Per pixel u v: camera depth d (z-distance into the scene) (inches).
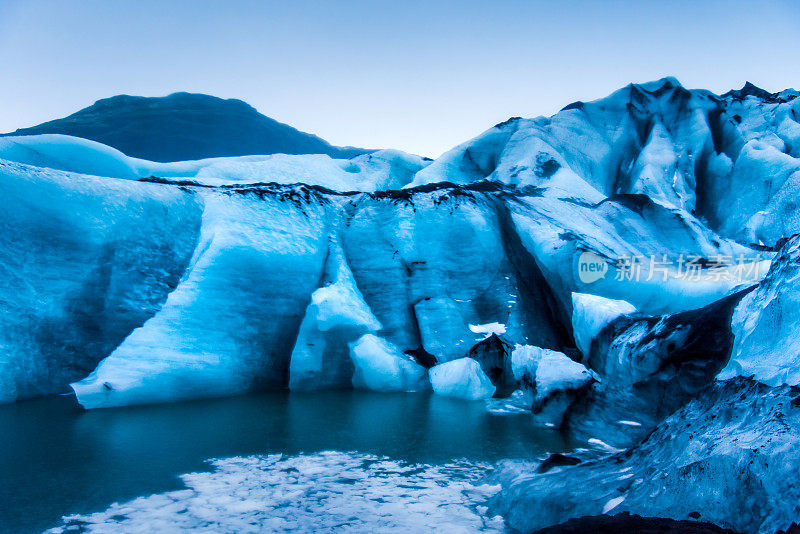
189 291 309.3
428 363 371.6
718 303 232.1
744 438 105.3
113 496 147.3
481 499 149.5
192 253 342.6
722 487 99.3
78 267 288.7
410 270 412.5
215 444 205.5
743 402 117.6
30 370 273.4
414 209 437.1
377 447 205.8
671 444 129.4
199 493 151.0
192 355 292.5
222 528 127.0
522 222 446.6
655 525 97.8
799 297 156.5
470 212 436.5
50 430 217.8
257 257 339.6
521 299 417.1
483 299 414.0
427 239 425.7
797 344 145.5
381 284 405.4
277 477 166.9
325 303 334.0
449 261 419.8
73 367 287.6
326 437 219.9
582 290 381.7
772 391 112.8
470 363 334.0
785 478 90.4
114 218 307.7
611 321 293.6
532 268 449.1
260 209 377.4
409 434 227.9
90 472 167.6
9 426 222.5
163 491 152.1
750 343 165.5
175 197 349.1
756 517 90.0
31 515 132.9
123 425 229.1
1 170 273.4
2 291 264.4
